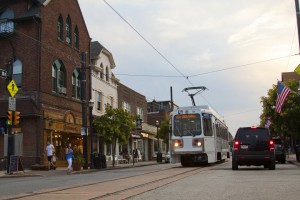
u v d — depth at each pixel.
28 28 29.88
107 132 34.38
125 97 47.97
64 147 33.34
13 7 30.53
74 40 35.19
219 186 11.82
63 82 33.00
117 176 18.42
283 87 28.44
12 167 22.91
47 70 30.42
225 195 9.74
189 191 10.73
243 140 19.89
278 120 38.03
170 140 26.05
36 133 28.70
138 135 49.66
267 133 19.86
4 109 29.41
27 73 29.55
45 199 9.70
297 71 23.05
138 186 12.43
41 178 19.61
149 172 20.16
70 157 23.73
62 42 32.84
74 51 34.78
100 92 40.12
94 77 38.81
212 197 9.43
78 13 35.97
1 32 29.73
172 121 26.08
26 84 29.44
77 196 10.21
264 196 9.48
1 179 19.91
